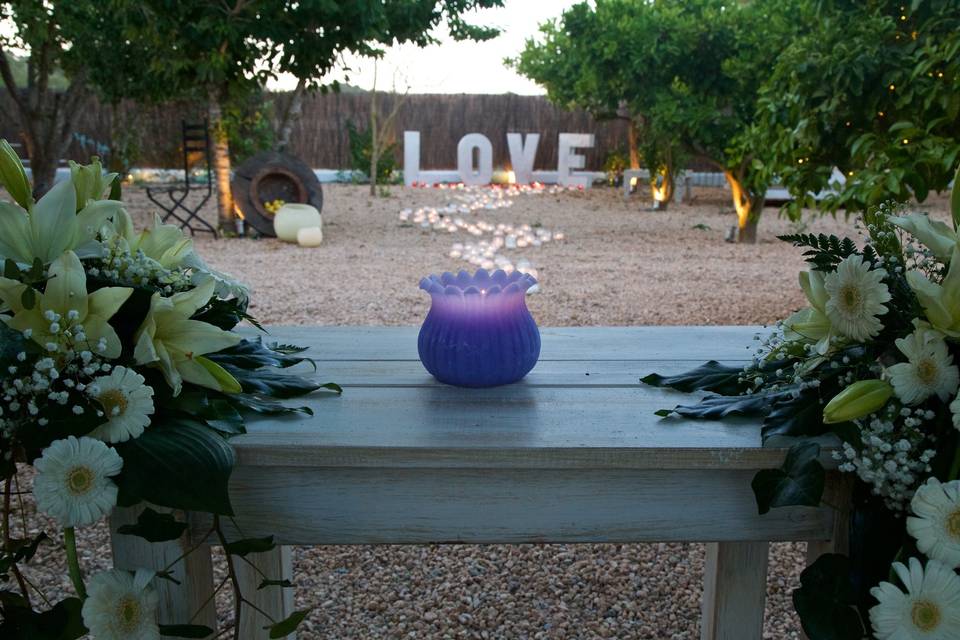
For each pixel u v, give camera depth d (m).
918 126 3.85
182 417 1.27
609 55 9.87
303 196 9.55
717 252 8.55
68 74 12.86
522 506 1.36
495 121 18.69
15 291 1.18
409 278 6.96
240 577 1.77
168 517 1.21
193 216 9.59
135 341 1.28
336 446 1.27
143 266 1.31
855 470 1.28
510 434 1.33
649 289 6.51
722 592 1.81
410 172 17.05
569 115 18.58
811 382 1.31
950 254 1.22
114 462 1.13
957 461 1.17
